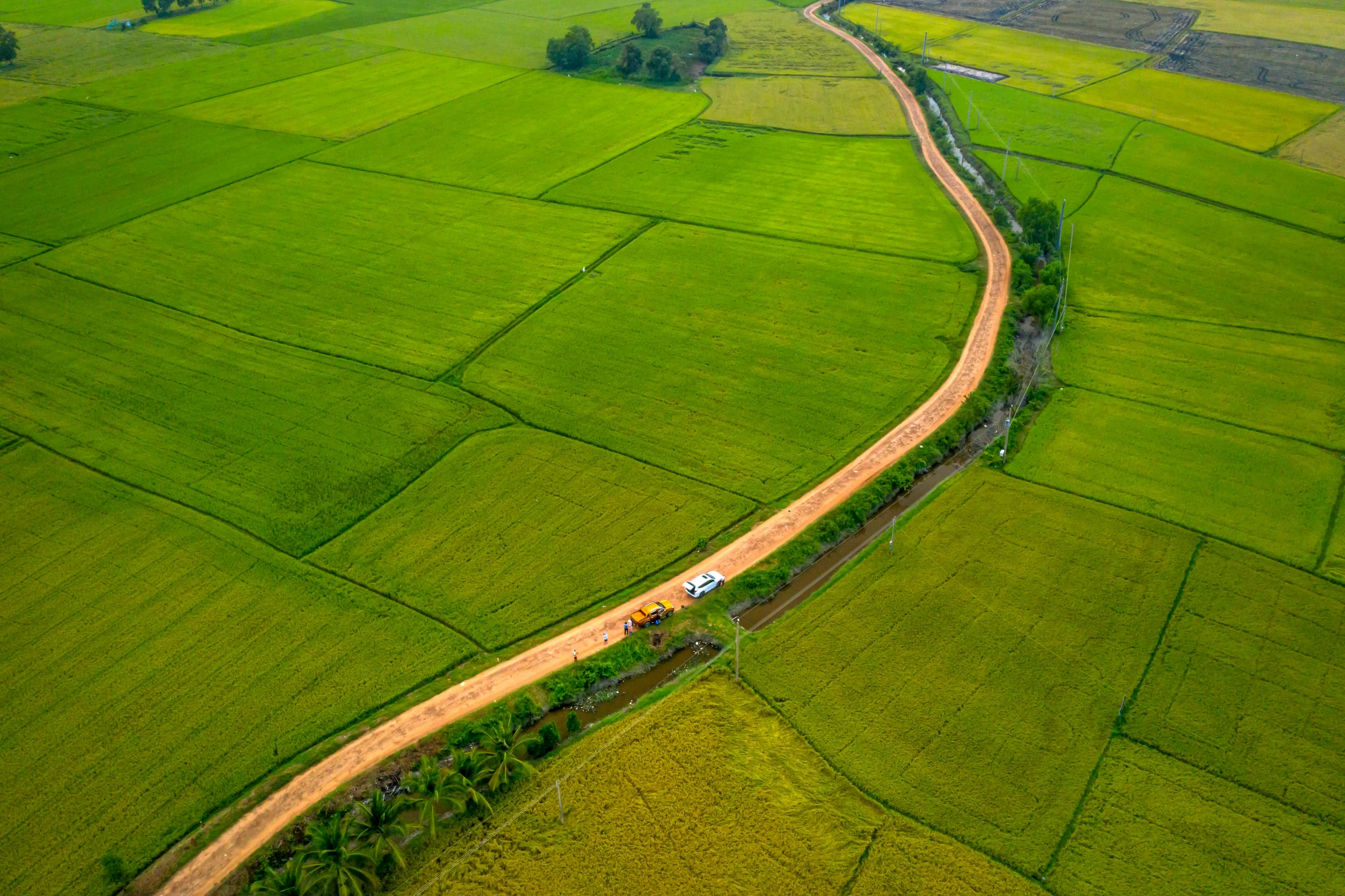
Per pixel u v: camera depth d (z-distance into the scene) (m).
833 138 172.00
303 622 71.31
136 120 183.38
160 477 87.50
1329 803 56.31
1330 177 150.62
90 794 59.25
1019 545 77.12
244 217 141.38
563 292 118.44
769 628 70.06
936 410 94.62
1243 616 69.62
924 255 126.50
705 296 116.75
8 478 88.06
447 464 88.06
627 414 94.81
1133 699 63.47
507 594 73.56
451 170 158.62
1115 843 54.47
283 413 96.31
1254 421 92.56
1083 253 127.12
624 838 55.66
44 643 70.19
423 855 55.12
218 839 56.22
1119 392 97.94
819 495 83.50
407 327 111.38
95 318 114.88
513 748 58.78
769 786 58.41
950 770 59.16
